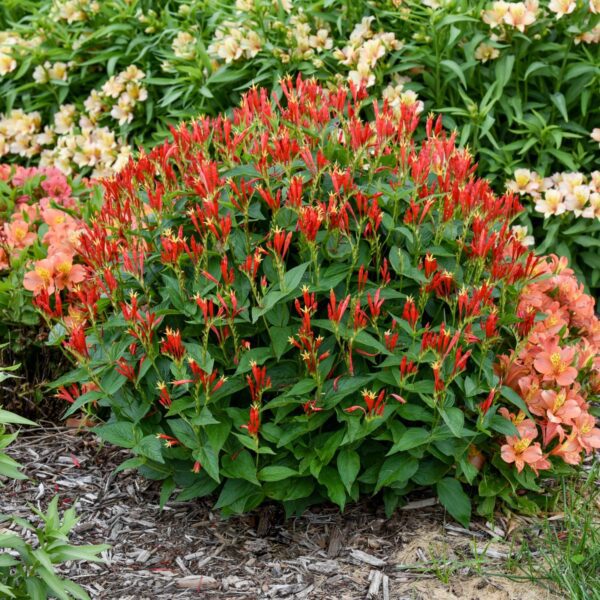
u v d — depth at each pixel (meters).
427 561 2.32
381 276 2.38
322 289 2.27
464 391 2.34
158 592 2.28
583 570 2.28
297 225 2.28
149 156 2.44
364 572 2.31
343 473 2.29
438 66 3.02
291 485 2.35
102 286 2.38
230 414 2.30
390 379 2.29
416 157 2.36
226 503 2.32
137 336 2.26
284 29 3.11
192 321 2.28
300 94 2.46
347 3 3.13
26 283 2.47
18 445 2.63
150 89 3.33
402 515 2.42
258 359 2.27
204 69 3.20
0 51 3.46
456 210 2.40
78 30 3.40
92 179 3.28
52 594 2.06
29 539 2.38
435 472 2.37
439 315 2.38
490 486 2.39
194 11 3.33
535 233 3.07
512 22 2.94
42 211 2.85
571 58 3.04
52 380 2.71
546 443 2.40
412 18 3.09
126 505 2.47
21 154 3.48
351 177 2.31
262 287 2.24
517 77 3.03
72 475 2.55
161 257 2.30
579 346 2.51
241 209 2.28
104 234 2.36
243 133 2.35
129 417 2.35
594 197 2.91
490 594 2.25
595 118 3.08
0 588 1.98
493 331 2.30
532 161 3.10
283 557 2.35
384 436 2.31
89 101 3.39
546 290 2.53
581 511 2.41
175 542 2.38
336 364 2.31
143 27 3.36
